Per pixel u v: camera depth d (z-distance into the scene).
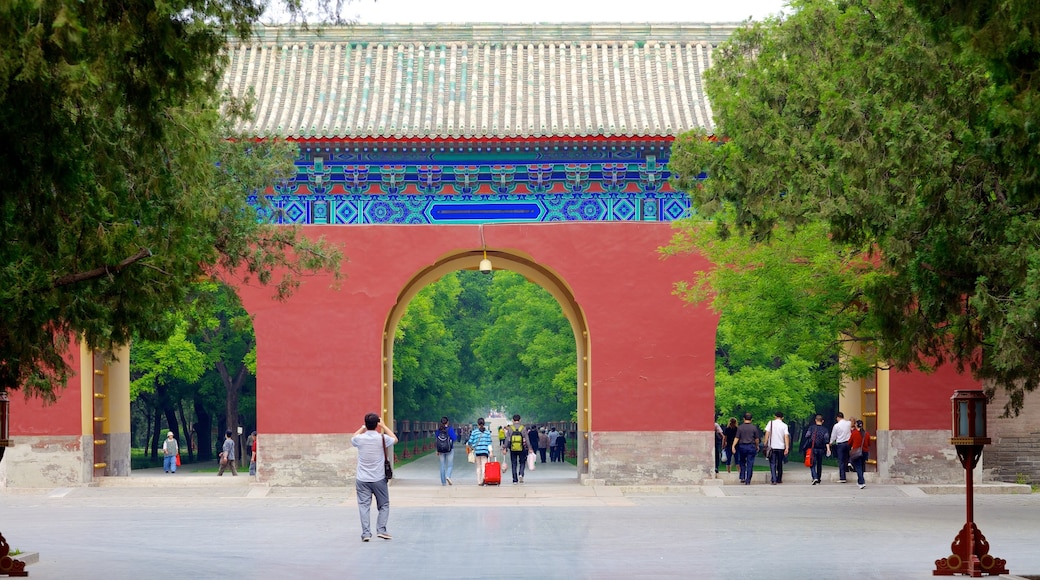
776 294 25.36
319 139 29.44
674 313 30.09
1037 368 17.69
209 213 16.17
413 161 30.25
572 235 30.17
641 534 20.50
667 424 29.92
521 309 58.62
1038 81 11.19
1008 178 14.43
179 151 14.46
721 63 23.55
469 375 80.94
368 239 30.19
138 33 11.31
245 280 25.20
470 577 15.12
